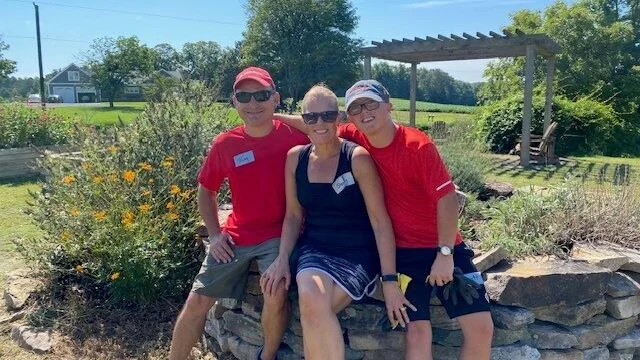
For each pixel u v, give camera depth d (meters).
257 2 44.56
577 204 3.59
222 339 3.25
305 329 2.39
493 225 3.71
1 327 3.57
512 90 23.92
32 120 10.20
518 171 10.06
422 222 2.59
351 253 2.60
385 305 2.72
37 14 30.80
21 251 4.05
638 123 21.91
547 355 2.80
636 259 3.10
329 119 2.54
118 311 3.62
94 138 4.48
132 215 3.57
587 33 23.34
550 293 2.75
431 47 11.78
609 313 2.96
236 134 2.99
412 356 2.48
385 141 2.53
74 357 3.21
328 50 43.38
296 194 2.75
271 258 2.83
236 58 54.72
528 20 25.53
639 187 4.59
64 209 3.95
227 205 4.20
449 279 2.46
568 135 16.31
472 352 2.48
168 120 4.63
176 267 3.64
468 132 7.06
